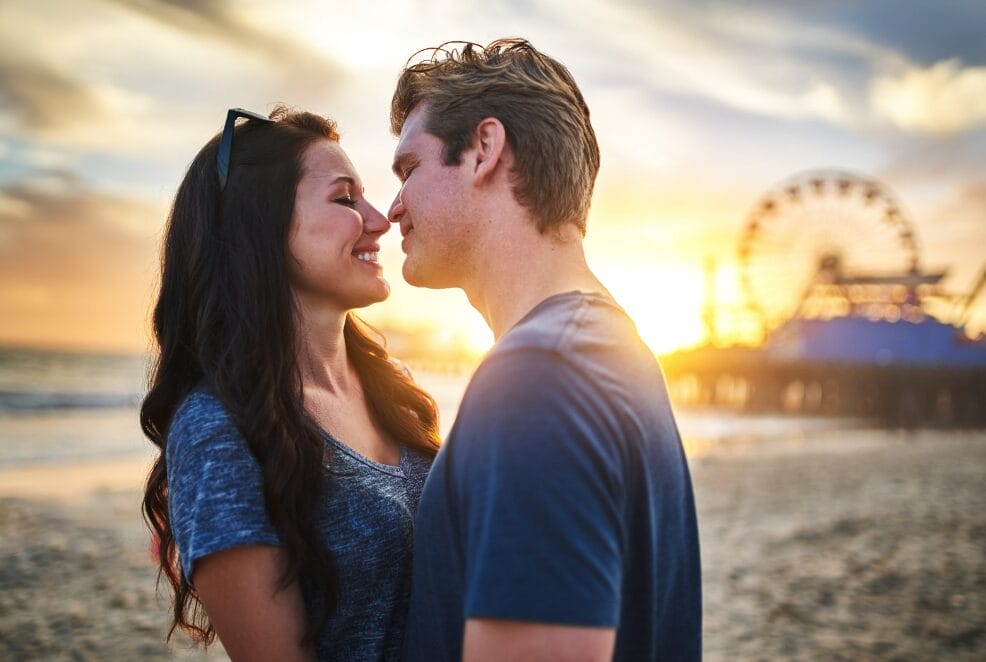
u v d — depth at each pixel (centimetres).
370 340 190
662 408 121
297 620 139
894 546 772
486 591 95
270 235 159
